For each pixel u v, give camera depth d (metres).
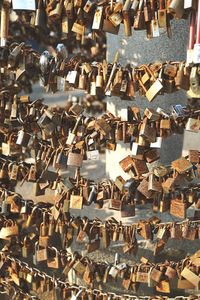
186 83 1.71
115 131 1.88
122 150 2.29
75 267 1.95
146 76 1.74
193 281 1.84
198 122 1.77
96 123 1.83
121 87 1.78
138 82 1.77
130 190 1.84
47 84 1.90
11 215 2.18
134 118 1.84
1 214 2.07
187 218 1.98
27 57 1.91
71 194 1.93
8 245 2.11
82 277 2.08
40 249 2.02
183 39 2.13
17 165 2.02
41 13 1.84
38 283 2.04
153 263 2.00
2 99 2.00
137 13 1.70
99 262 1.97
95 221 1.94
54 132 1.95
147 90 1.75
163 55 2.13
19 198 2.03
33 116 1.98
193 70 1.66
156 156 1.88
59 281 1.97
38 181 2.01
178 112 1.78
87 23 1.84
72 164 1.88
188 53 1.66
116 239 1.93
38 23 1.85
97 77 1.81
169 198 1.88
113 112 2.27
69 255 1.99
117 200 1.89
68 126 1.95
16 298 2.10
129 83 1.78
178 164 1.79
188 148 3.41
